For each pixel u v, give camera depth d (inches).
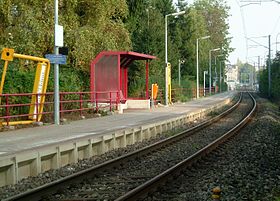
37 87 858.1
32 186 463.2
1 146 583.8
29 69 1031.0
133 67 1680.6
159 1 2333.9
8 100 808.9
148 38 1830.7
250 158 629.9
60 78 1024.9
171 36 2529.5
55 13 893.2
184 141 831.7
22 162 500.7
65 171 545.0
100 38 1200.8
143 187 406.3
